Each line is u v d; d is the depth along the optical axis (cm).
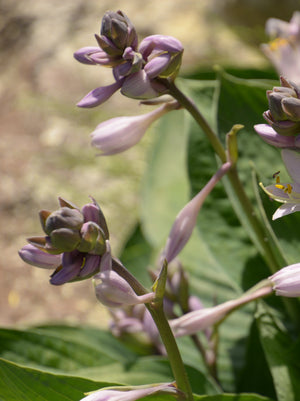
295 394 61
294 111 53
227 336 72
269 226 60
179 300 64
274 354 62
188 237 59
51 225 52
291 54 69
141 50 56
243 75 74
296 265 54
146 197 82
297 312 64
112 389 55
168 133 86
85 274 52
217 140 60
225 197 69
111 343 70
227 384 68
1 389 60
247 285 67
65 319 82
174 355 54
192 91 72
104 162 99
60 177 97
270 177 66
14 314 83
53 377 58
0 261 89
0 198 96
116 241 89
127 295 52
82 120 106
